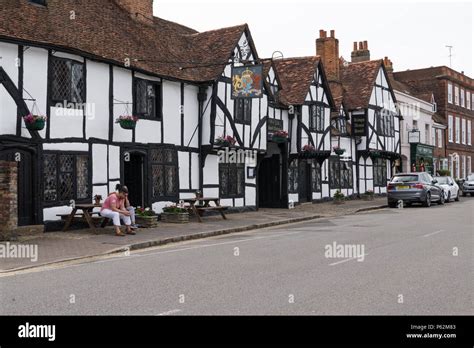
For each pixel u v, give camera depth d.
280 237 13.48
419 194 24.45
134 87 16.75
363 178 33.38
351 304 6.32
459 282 7.55
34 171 13.48
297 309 6.11
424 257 9.80
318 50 31.52
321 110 27.64
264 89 22.75
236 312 5.99
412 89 46.84
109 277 8.12
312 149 25.78
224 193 21.03
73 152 14.55
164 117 17.97
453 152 46.72
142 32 18.95
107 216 13.36
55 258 9.89
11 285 7.60
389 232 13.98
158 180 17.72
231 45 20.62
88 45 15.23
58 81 14.23
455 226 15.32
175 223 16.67
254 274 8.24
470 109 51.09
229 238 13.63
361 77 33.50
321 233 14.18
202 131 19.55
